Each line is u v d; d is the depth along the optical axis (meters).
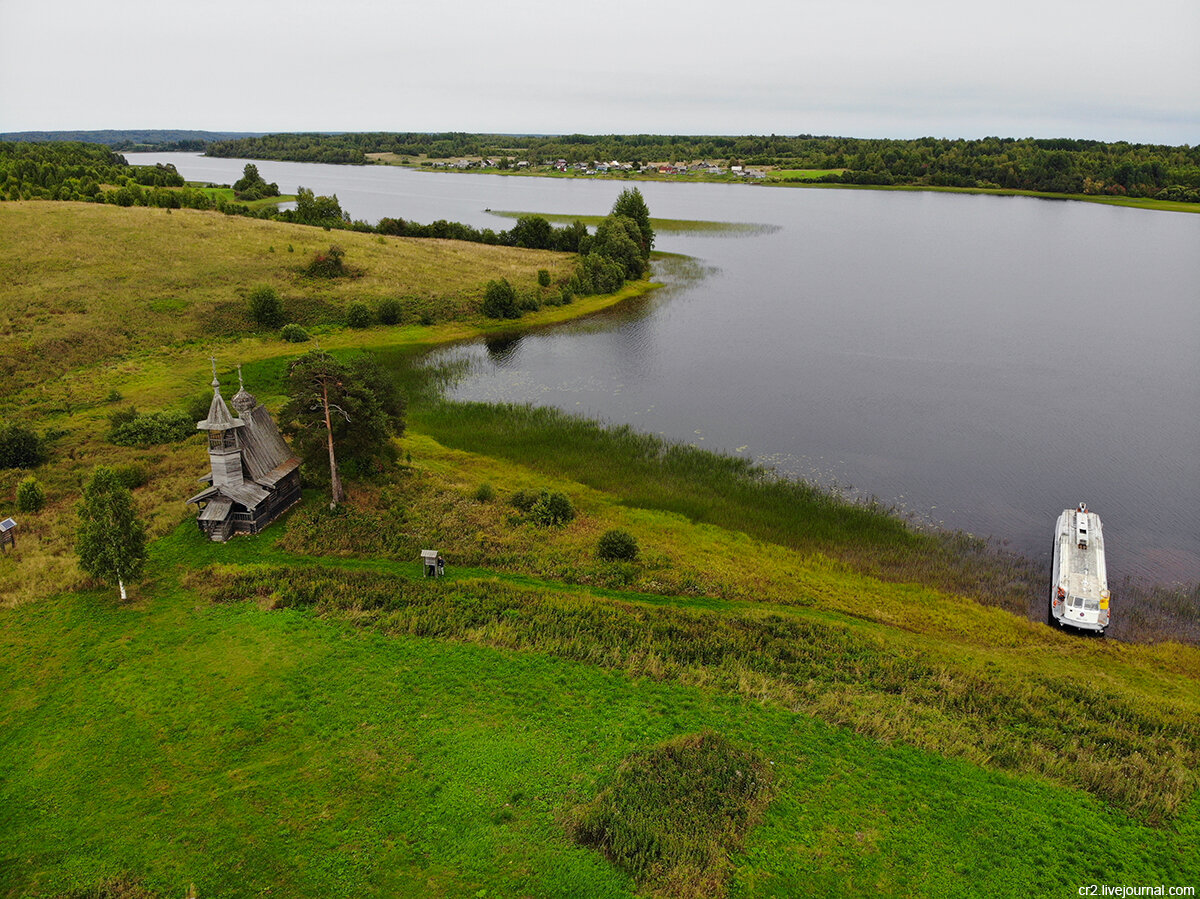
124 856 27.97
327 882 27.02
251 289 111.62
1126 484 66.38
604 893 26.92
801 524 57.94
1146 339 112.69
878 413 82.56
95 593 44.66
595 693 37.62
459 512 57.03
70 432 69.06
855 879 28.03
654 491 62.78
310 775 31.75
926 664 41.69
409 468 64.19
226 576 46.66
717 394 88.00
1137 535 57.72
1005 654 43.41
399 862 27.86
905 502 62.44
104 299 101.12
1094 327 118.94
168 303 103.44
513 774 32.03
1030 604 48.88
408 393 85.44
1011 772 33.84
